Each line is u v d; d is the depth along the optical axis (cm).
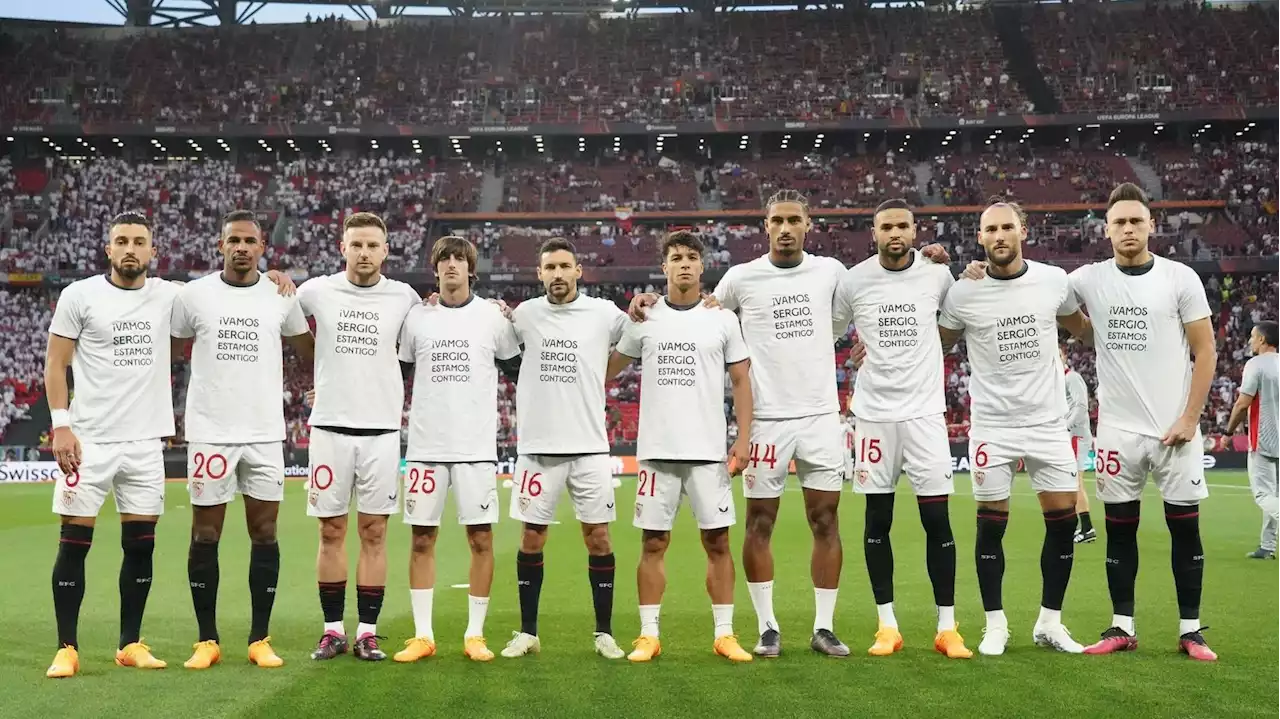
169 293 636
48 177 4216
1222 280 3794
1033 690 518
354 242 643
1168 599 796
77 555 592
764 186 4281
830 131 4244
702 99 4459
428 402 641
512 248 4044
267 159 4462
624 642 669
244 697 512
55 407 599
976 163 4331
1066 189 4125
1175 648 625
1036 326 637
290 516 1738
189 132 4197
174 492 2388
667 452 627
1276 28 4478
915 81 4444
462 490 632
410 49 4688
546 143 4434
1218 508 1678
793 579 945
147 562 615
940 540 628
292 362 3662
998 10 4769
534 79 4538
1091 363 3509
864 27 4759
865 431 647
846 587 881
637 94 4466
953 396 3456
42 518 1673
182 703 500
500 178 4384
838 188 4256
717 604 629
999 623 625
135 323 618
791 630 704
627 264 3991
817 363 643
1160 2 4816
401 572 1016
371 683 543
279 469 634
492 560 638
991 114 4206
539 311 652
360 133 4219
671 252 643
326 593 630
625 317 666
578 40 4741
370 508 634
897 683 536
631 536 1373
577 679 551
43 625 732
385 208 4162
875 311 650
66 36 4616
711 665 588
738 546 1252
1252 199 3988
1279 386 1027
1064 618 732
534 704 495
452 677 557
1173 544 625
